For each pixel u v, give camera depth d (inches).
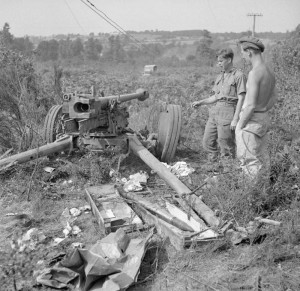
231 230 159.0
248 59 190.9
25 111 296.0
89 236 170.4
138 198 193.5
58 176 231.6
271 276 141.1
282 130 291.7
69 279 137.4
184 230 163.8
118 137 248.1
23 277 140.9
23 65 371.2
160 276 143.8
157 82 776.9
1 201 205.0
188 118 345.7
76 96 223.9
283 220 170.6
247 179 184.7
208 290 136.3
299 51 522.9
